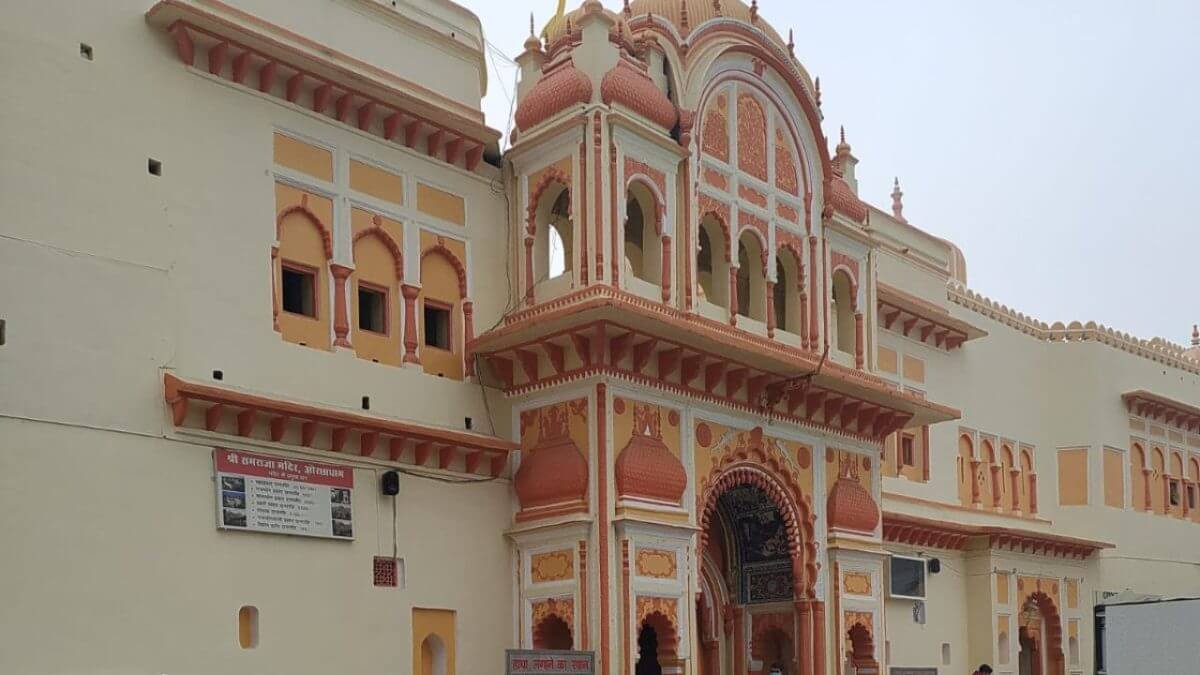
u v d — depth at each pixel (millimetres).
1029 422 21234
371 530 10945
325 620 10461
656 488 11766
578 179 12039
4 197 9094
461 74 12672
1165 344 24688
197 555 9703
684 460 12320
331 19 11531
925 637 17234
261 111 10859
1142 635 10656
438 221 12188
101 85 9805
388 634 10922
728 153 13508
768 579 14359
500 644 11820
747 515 14453
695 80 13055
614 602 11227
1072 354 21891
